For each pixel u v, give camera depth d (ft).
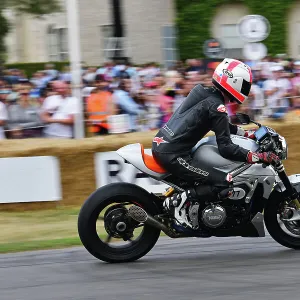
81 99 51.52
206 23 107.45
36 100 53.83
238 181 30.04
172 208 30.14
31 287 26.40
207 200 29.89
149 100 56.54
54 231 39.24
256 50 59.31
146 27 107.24
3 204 44.60
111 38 102.12
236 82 29.53
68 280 27.32
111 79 58.65
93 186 46.03
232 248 32.78
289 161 49.57
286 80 61.57
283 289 24.76
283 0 107.96
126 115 53.78
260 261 29.60
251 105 55.52
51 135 52.85
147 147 46.91
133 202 30.19
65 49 111.55
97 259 31.22
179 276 27.37
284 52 109.19
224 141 29.12
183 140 29.45
